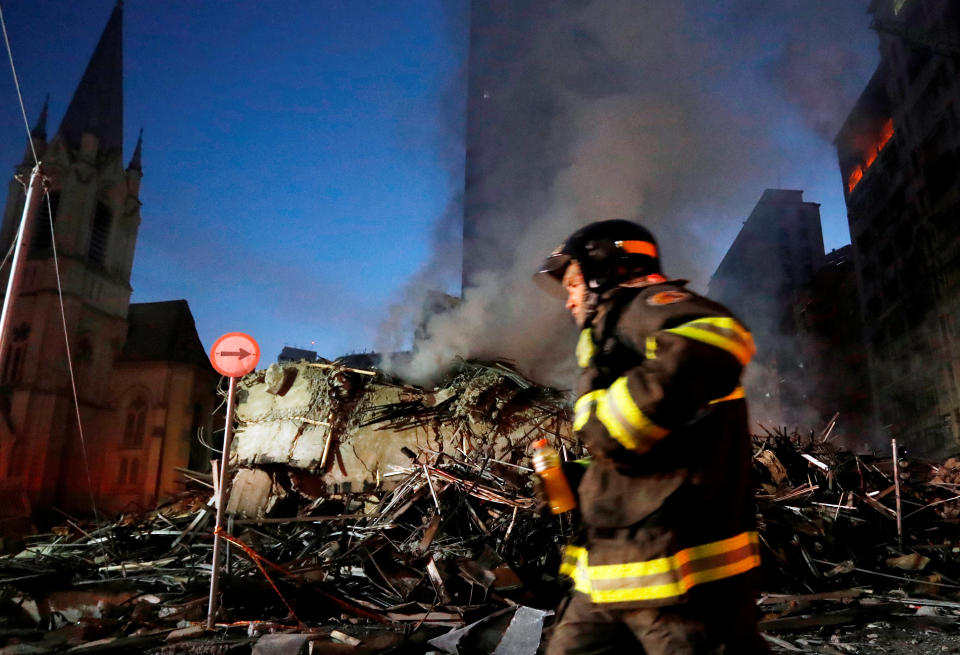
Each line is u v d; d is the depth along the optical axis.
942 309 34.97
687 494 1.29
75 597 6.11
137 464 50.56
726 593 1.27
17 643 5.08
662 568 1.25
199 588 6.04
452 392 10.28
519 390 10.19
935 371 35.59
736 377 1.21
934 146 35.62
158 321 57.19
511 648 3.90
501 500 7.18
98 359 51.75
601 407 1.28
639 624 1.28
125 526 9.84
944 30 33.78
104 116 56.81
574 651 1.34
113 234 54.75
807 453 9.34
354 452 10.16
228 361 5.21
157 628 5.30
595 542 1.35
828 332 49.97
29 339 48.28
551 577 5.87
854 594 5.64
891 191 40.22
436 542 7.04
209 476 11.31
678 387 1.16
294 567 6.43
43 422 46.66
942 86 34.44
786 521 6.95
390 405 10.38
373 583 6.08
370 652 4.38
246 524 8.56
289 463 10.20
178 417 52.72
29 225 13.42
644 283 1.48
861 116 43.59
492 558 5.87
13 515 19.19
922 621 5.05
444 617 5.09
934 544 7.50
